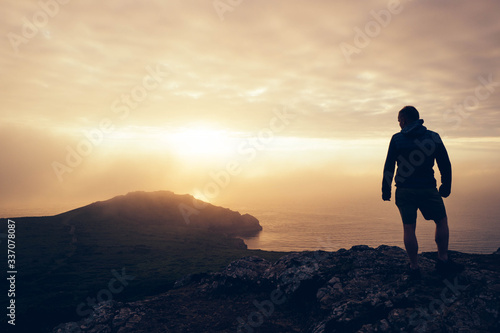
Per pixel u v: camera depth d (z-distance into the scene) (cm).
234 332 755
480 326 559
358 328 650
